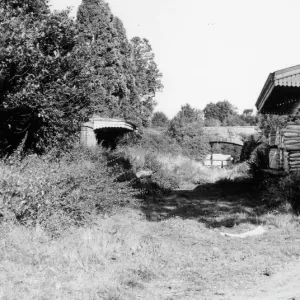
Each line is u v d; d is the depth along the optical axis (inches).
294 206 502.9
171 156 1350.9
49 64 443.2
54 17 471.8
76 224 366.6
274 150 701.9
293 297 207.6
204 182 970.1
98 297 201.6
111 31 1379.2
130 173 755.4
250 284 233.0
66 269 247.6
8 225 302.0
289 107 637.3
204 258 293.9
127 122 1010.7
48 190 350.3
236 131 1800.0
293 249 316.2
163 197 680.4
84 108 502.9
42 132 477.1
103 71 1299.2
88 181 414.9
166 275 251.9
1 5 458.6
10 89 429.4
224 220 462.6
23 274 232.2
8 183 326.0
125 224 414.0
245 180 820.0
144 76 1995.6
